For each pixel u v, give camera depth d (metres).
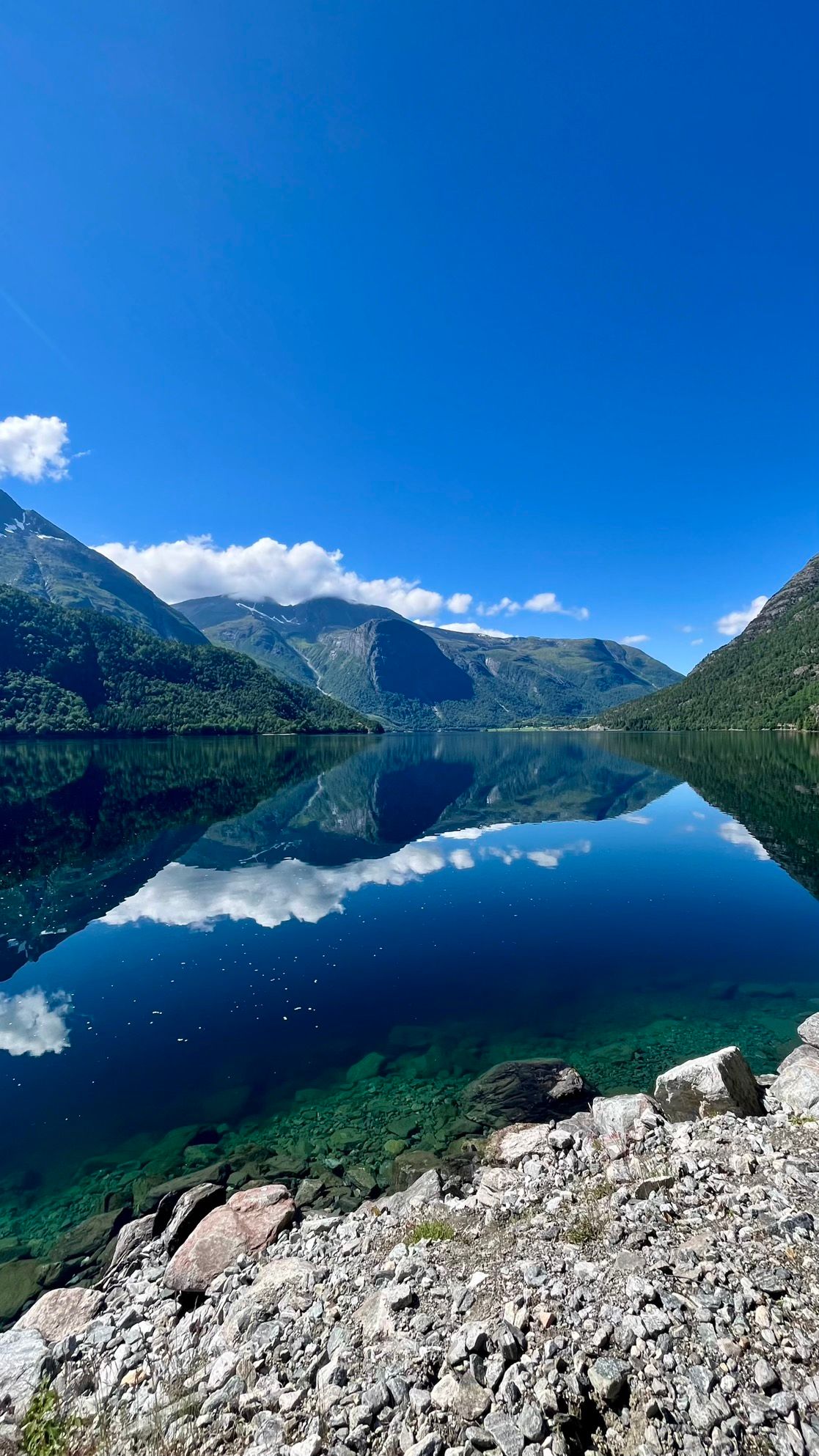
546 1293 6.21
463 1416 4.99
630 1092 13.49
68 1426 6.09
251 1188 10.88
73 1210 10.58
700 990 18.52
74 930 24.73
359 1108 13.30
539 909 26.83
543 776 83.56
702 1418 4.59
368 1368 5.80
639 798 60.62
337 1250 8.69
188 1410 5.93
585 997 18.33
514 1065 14.22
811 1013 16.78
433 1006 17.95
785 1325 5.31
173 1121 12.95
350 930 24.47
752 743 152.00
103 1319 7.94
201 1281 8.49
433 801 61.50
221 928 24.88
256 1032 16.58
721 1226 6.96
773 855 35.72
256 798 62.75
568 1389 5.03
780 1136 9.37
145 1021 17.20
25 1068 14.91
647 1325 5.48
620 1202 8.27
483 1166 11.12
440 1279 7.12
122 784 72.75
